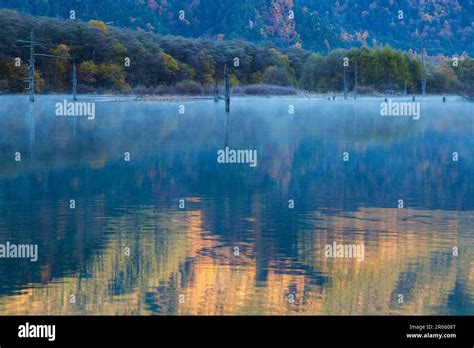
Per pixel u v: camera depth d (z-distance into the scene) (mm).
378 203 23938
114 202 23734
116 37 148000
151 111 73625
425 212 22609
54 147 38219
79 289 15758
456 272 16797
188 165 31609
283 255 17969
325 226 20719
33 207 22922
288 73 163500
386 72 154375
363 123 57750
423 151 37906
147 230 20188
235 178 28391
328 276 16500
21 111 72250
